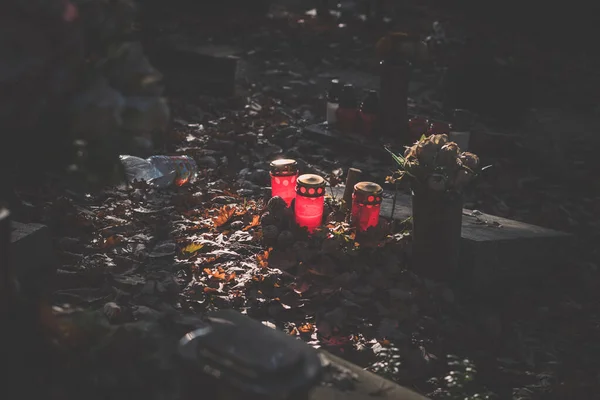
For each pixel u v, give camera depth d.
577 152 3.78
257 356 1.34
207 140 3.70
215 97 4.26
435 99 4.45
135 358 1.73
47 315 1.64
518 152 3.74
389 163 3.58
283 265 2.72
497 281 2.76
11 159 1.51
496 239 2.73
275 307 2.53
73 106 1.45
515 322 2.62
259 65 5.03
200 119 3.95
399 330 2.49
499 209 3.29
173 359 1.72
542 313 2.66
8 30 1.27
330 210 2.99
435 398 2.25
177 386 1.67
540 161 3.69
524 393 2.31
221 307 2.52
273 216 2.88
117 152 1.58
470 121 3.57
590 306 2.72
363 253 2.75
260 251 2.79
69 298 2.45
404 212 2.96
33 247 2.47
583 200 3.41
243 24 5.79
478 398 2.19
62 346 1.64
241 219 2.99
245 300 2.55
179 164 3.25
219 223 2.94
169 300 2.51
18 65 1.28
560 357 2.49
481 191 3.43
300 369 1.35
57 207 2.90
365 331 2.46
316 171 3.46
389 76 3.64
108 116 1.47
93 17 1.46
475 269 2.71
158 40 4.75
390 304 2.59
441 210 2.63
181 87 4.28
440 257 2.68
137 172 3.19
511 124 4.07
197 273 2.66
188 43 4.77
